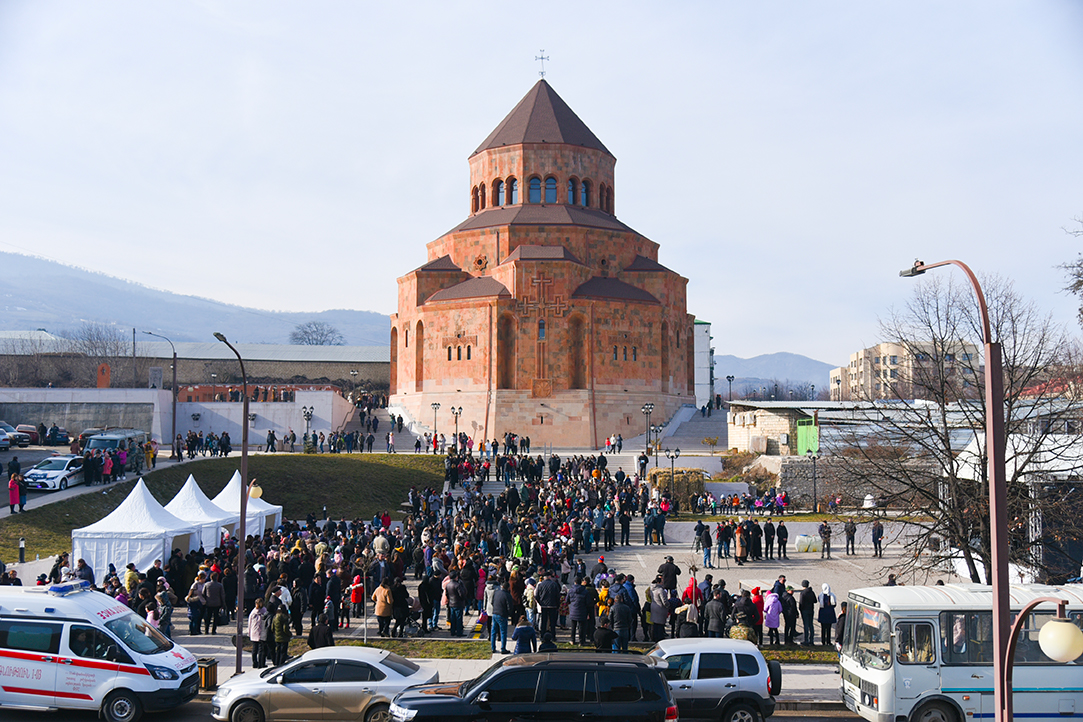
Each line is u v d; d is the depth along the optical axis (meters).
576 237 86.38
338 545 35.53
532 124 91.75
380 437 80.50
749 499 56.12
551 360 80.56
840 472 46.19
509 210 89.50
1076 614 20.52
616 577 28.03
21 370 115.12
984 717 20.41
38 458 59.84
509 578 29.08
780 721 21.70
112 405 74.38
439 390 82.81
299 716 19.83
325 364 131.00
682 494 57.97
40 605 21.25
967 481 29.44
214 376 117.44
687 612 27.05
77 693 20.77
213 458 58.97
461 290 83.75
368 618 31.72
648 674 17.62
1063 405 32.75
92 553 32.44
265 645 24.69
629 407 81.88
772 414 67.44
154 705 20.77
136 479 50.12
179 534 33.75
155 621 25.89
